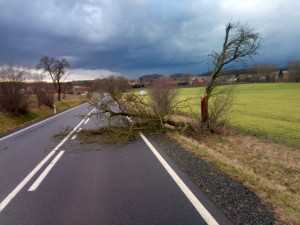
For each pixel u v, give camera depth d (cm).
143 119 904
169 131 902
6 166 546
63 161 569
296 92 5041
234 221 276
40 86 2369
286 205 322
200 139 951
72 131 1002
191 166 498
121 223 281
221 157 598
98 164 535
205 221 278
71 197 362
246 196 347
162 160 546
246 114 1928
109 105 946
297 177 528
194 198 341
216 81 1001
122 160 561
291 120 1561
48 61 3195
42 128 1184
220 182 404
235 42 886
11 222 294
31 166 538
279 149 784
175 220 283
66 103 3447
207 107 1031
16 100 1574
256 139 945
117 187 395
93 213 309
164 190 374
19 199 362
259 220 278
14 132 1105
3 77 1614
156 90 1358
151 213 303
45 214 311
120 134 799
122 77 1033
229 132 1064
